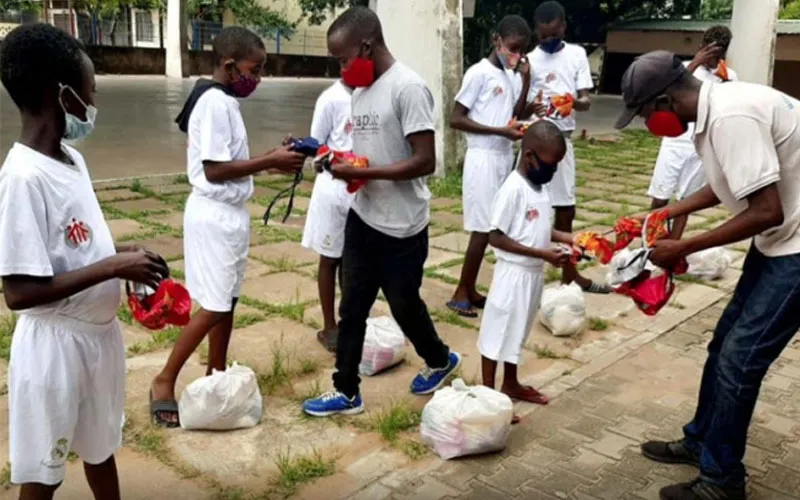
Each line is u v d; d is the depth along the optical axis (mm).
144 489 3016
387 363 4195
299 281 5766
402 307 3568
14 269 2043
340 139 4344
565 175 5586
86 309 2242
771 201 2617
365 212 3420
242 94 3514
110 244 2330
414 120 3234
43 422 2221
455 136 9891
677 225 6223
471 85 4996
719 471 2961
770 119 2631
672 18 31562
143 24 32469
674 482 3215
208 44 32781
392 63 3318
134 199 8195
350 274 3512
